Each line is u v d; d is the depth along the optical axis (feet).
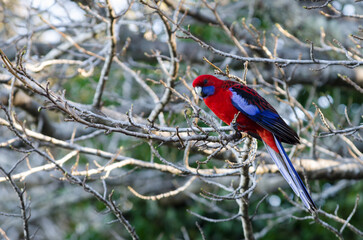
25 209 23.39
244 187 24.99
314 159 33.88
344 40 39.58
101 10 37.96
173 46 28.43
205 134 20.07
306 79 41.73
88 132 37.99
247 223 25.85
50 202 47.67
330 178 33.88
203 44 21.99
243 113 24.48
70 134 37.60
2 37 43.52
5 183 46.34
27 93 32.40
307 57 42.09
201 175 24.00
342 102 45.55
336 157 33.60
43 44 42.78
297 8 41.93
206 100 25.63
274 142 24.56
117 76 46.37
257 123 24.44
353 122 39.93
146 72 45.70
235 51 39.75
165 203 46.34
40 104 35.68
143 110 40.63
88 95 44.80
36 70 28.17
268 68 42.39
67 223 48.60
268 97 41.70
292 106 30.07
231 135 22.62
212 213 45.39
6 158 45.68
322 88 43.75
